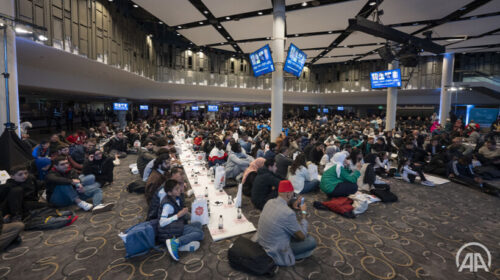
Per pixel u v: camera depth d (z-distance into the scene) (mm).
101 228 3537
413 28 10953
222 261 2777
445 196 5031
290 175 5059
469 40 13016
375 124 15883
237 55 20703
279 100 9016
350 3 8602
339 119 22656
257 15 9906
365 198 4324
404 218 3973
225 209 4090
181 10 9500
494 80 16125
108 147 9000
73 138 8539
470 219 3943
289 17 10016
